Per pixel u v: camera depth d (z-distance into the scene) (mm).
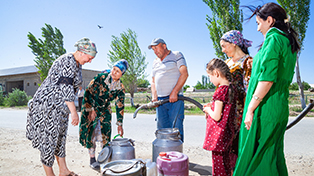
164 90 3254
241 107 2441
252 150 1804
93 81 3252
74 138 5402
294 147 4418
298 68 11234
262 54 1788
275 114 1747
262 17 1924
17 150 4227
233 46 2453
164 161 2107
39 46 20234
